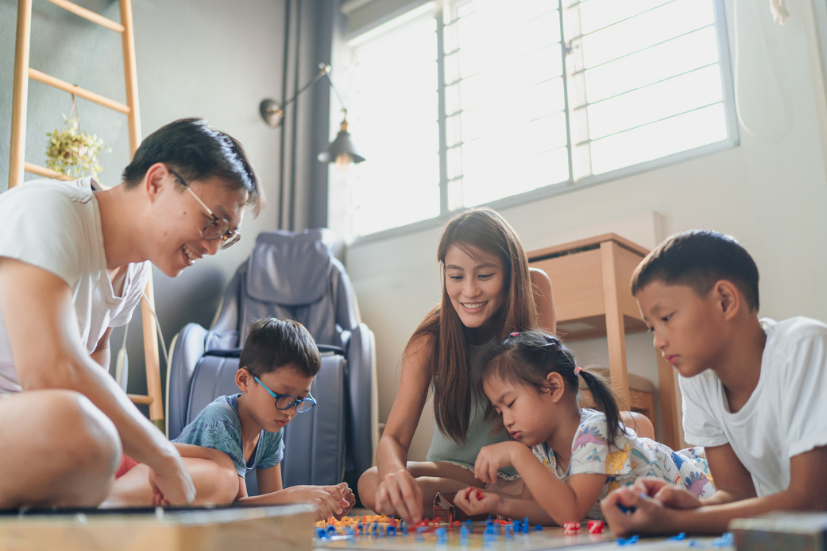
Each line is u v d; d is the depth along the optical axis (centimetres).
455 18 322
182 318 270
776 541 50
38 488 72
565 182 265
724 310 95
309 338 158
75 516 61
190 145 105
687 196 231
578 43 274
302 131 335
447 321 147
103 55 263
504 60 300
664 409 214
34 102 239
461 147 307
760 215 210
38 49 244
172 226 105
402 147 329
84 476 73
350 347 233
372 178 338
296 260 276
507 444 114
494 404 125
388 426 143
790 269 201
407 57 337
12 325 87
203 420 148
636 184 244
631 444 121
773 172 208
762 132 212
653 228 228
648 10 258
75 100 249
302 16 345
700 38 244
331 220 329
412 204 320
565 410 122
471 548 71
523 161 285
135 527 51
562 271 209
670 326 96
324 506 136
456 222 147
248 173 112
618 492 81
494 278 142
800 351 90
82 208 103
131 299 127
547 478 107
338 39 349
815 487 86
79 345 89
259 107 321
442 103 315
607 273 199
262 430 166
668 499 82
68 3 247
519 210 273
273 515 61
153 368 240
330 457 211
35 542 54
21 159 217
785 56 206
